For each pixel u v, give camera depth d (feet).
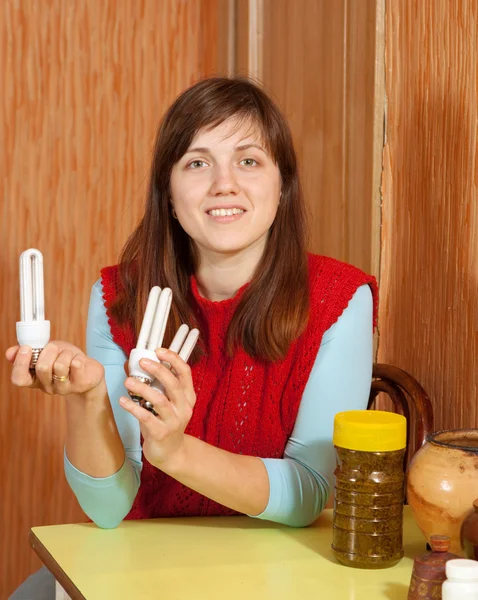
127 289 4.73
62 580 3.35
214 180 4.28
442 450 3.43
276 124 4.43
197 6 7.98
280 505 3.99
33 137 7.58
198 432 4.61
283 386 4.47
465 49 4.92
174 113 4.40
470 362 4.90
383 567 3.46
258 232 4.36
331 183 6.47
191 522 4.09
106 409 3.97
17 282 7.58
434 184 5.22
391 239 5.69
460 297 4.98
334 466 4.31
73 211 7.72
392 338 5.65
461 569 2.77
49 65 7.59
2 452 7.61
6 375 7.57
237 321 4.46
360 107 6.04
